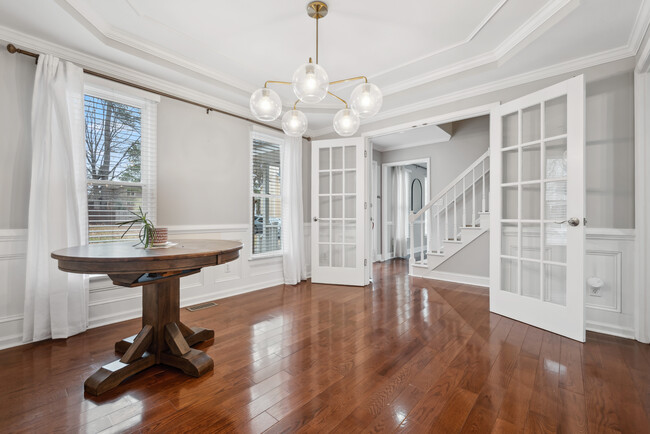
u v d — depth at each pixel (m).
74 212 2.28
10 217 2.14
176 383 1.64
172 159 3.01
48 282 2.19
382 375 1.72
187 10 2.09
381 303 3.16
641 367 1.81
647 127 2.21
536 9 2.05
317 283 4.16
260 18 2.18
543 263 2.46
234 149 3.56
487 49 2.59
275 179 4.16
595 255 2.44
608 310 2.38
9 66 2.12
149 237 1.89
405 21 2.21
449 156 5.29
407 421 1.33
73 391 1.56
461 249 4.15
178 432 1.26
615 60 2.36
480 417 1.35
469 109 3.12
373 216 6.02
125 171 2.70
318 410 1.41
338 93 3.51
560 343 2.16
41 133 2.17
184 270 1.83
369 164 4.24
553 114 2.43
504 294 2.75
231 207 3.52
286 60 2.81
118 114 2.67
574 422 1.32
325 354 1.99
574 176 2.23
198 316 2.75
